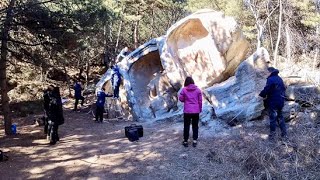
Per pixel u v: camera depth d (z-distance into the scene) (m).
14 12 9.24
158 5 26.81
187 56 12.04
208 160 7.23
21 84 19.27
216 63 11.41
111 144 8.77
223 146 7.77
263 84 9.36
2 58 10.42
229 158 7.17
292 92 8.80
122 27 29.27
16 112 15.56
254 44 24.92
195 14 11.53
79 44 11.35
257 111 8.89
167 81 12.56
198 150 7.78
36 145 8.91
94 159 7.65
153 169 6.98
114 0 23.84
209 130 9.05
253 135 8.05
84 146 8.70
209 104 10.08
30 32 10.33
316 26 23.36
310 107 8.61
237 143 7.80
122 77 13.69
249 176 6.46
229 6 24.39
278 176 6.28
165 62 12.10
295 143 7.15
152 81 13.24
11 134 10.38
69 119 13.19
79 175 6.78
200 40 11.91
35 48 11.61
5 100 10.41
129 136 8.98
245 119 8.97
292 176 6.25
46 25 9.95
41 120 12.18
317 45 22.28
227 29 11.07
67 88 23.81
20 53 10.88
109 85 15.09
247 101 9.34
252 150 7.18
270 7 24.52
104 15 11.46
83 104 18.33
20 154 8.10
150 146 8.36
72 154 8.05
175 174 6.71
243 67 9.80
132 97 12.58
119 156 7.78
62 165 7.31
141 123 11.48
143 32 31.48
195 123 7.92
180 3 26.78
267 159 6.82
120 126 11.22
